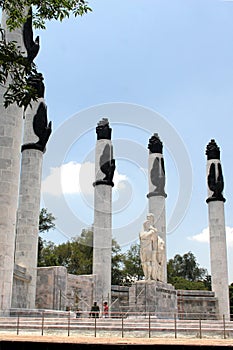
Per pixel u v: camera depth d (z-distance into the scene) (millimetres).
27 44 26266
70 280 35281
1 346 12547
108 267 38000
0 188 24312
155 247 30281
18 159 25438
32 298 29203
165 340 13320
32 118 32156
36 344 12523
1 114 25125
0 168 24562
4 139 24922
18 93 13117
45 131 32031
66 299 33219
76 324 19906
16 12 13617
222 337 18219
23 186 31047
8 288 23531
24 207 30625
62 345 12469
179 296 42969
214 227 46281
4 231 23875
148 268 29688
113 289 39812
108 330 19031
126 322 21031
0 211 24047
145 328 19312
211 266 45812
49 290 31391
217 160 47875
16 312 22984
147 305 28250
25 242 29953
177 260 90812
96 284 37312
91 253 59219
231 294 63688
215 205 46719
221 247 45594
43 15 13297
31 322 19859
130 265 62906
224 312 43656
